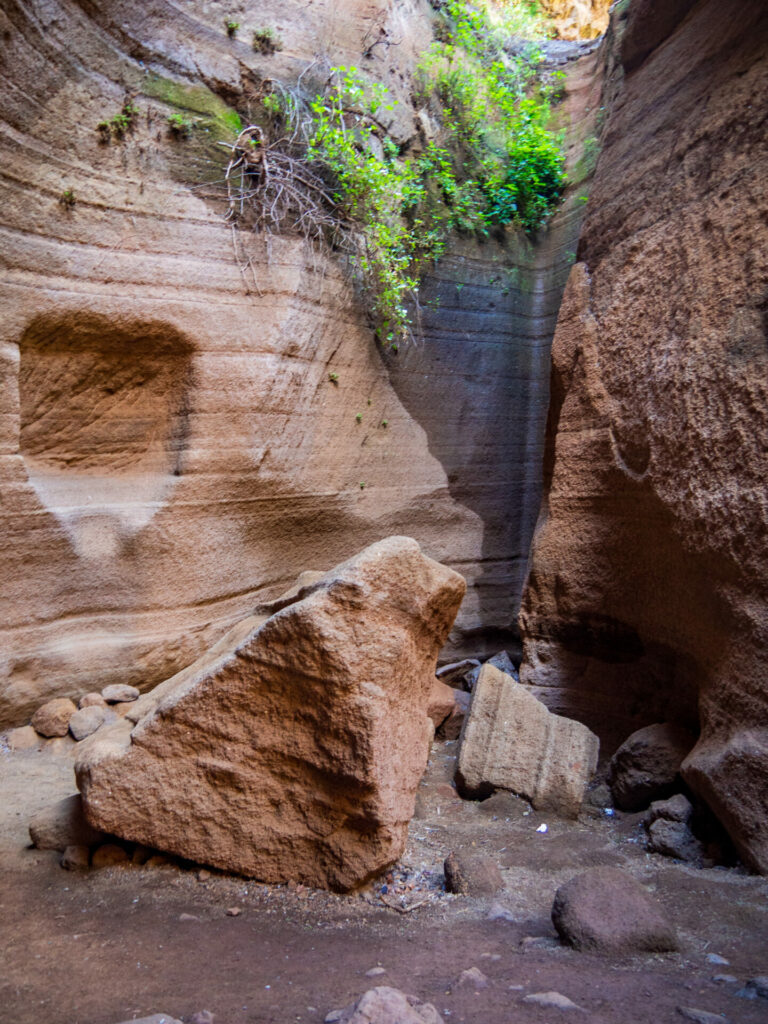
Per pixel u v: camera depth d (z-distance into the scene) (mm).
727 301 4500
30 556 5102
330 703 3223
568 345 6121
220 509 6031
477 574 7930
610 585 5422
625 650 5355
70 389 5539
